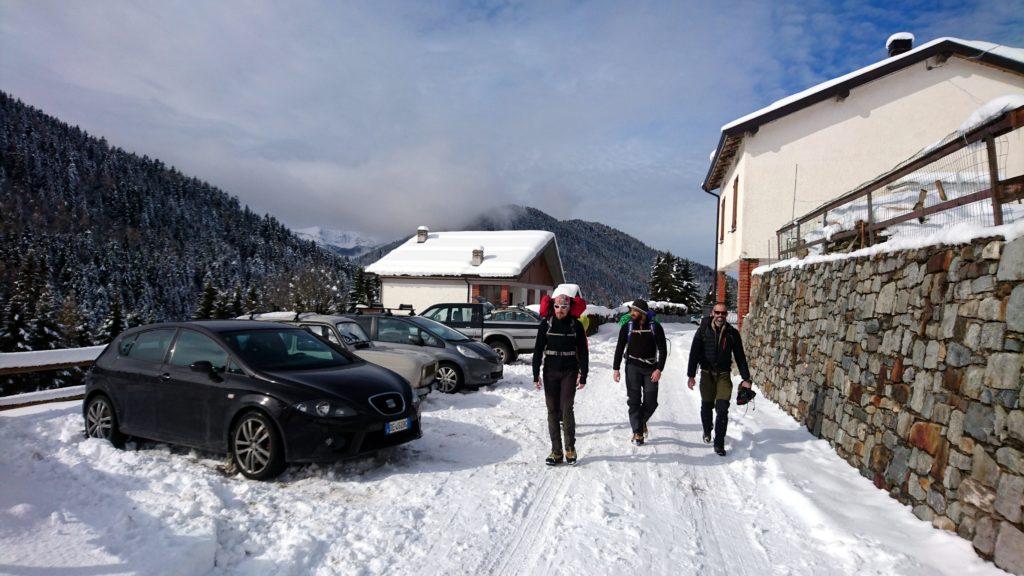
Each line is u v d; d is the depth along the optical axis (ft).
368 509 14.51
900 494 15.20
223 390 17.48
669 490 16.72
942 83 46.39
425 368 27.96
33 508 12.18
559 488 16.65
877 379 17.57
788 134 48.24
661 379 39.42
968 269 13.33
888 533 13.33
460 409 27.30
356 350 28.63
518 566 11.94
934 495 13.60
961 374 13.08
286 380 17.17
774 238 48.34
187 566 10.66
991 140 13.50
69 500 13.17
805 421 24.18
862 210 27.27
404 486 16.31
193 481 15.08
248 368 17.65
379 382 18.76
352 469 17.69
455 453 19.86
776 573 11.91
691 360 21.30
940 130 46.52
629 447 21.20
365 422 17.04
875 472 16.85
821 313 23.91
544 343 19.39
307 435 16.43
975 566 11.34
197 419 17.87
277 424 16.47
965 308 13.23
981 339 12.44
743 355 20.70
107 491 13.88
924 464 14.25
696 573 11.85
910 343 15.75
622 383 37.83
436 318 47.29
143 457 17.63
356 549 12.32
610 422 25.63
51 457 16.02
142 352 19.98
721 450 20.29
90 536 11.36
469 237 117.39
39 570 10.07
